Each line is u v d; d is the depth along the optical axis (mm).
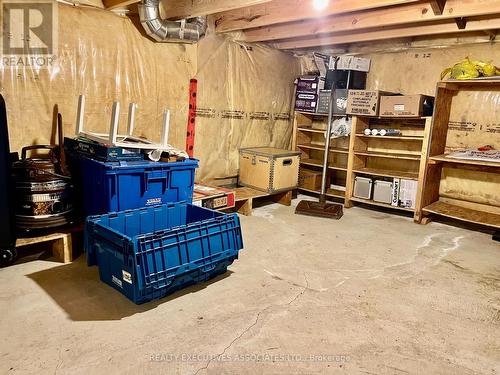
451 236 3580
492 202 4047
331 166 4738
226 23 3934
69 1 2900
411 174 4266
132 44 3289
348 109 4305
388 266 2791
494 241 3479
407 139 4246
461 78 3582
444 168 4293
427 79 4289
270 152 4242
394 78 4516
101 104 3160
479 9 2904
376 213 4309
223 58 4191
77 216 2703
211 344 1782
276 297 2252
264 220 3814
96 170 2592
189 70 3748
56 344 1726
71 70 2965
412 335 1937
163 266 2053
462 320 2100
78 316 1956
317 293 2326
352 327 1979
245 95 4500
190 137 3885
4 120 2197
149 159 2750
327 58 4473
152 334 1836
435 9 3066
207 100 4105
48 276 2371
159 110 3562
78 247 2713
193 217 2756
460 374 1664
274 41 4719
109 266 2189
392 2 2826
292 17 3371
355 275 2613
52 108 2904
